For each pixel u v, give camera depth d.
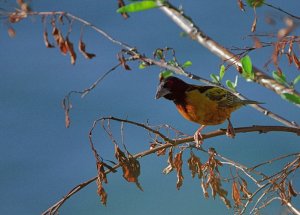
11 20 8.12
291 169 9.12
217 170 9.60
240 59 8.37
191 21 7.80
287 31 7.58
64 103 8.97
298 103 7.96
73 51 8.45
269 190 9.25
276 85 8.17
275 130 9.48
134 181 9.02
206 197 9.60
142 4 7.16
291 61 8.23
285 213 9.13
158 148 9.31
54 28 8.41
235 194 9.52
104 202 8.94
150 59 8.59
